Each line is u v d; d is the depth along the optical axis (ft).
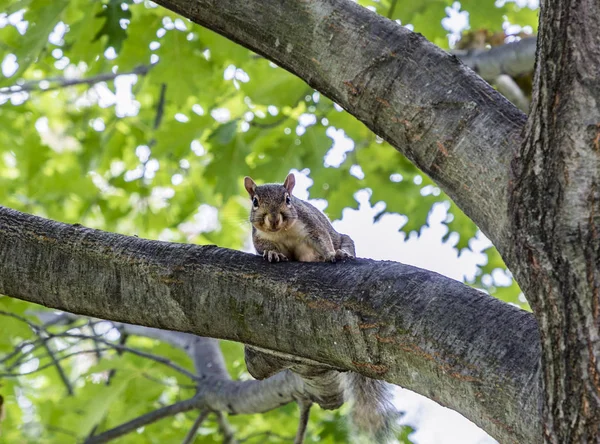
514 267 11.55
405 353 12.59
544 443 10.91
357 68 13.28
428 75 12.95
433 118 12.71
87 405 30.09
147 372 30.66
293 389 22.33
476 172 12.23
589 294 10.58
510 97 29.19
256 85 29.09
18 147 39.91
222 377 27.04
